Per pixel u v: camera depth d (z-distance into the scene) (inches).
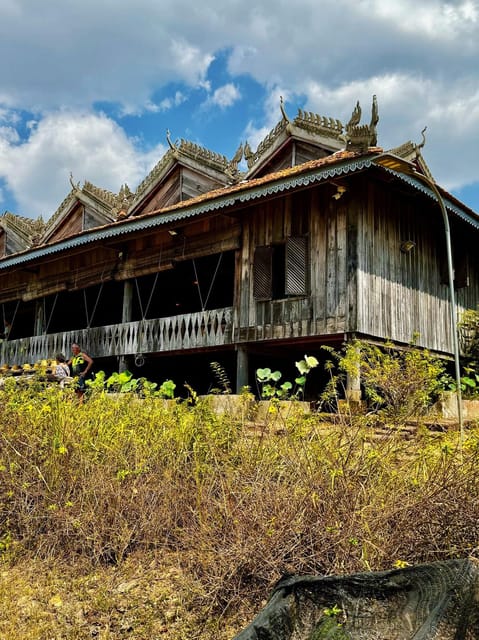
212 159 662.5
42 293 722.2
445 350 530.0
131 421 221.5
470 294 601.9
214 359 705.6
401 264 485.1
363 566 133.0
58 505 183.5
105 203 766.5
